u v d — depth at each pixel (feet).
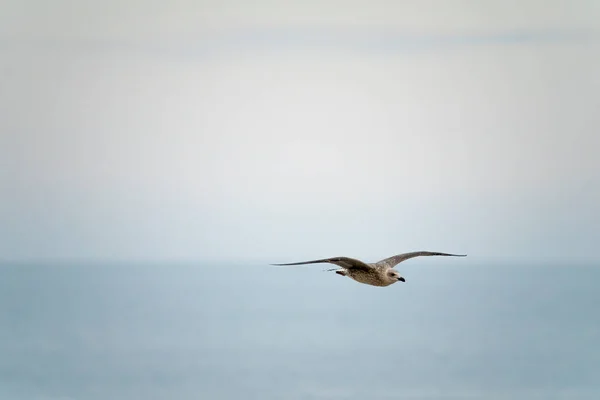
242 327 437.17
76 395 276.82
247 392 280.92
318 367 317.63
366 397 274.16
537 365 314.76
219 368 317.22
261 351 358.43
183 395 278.46
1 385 289.74
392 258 77.30
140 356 343.05
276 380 297.74
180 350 359.87
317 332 414.00
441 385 288.30
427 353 344.08
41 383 294.66
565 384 286.87
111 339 386.73
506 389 281.74
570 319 440.04
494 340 372.17
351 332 411.13
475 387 285.23
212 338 394.32
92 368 314.14
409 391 280.31
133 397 277.64
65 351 349.82
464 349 352.28
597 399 270.67
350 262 73.67
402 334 401.49
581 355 331.98
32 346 362.74
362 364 321.93
